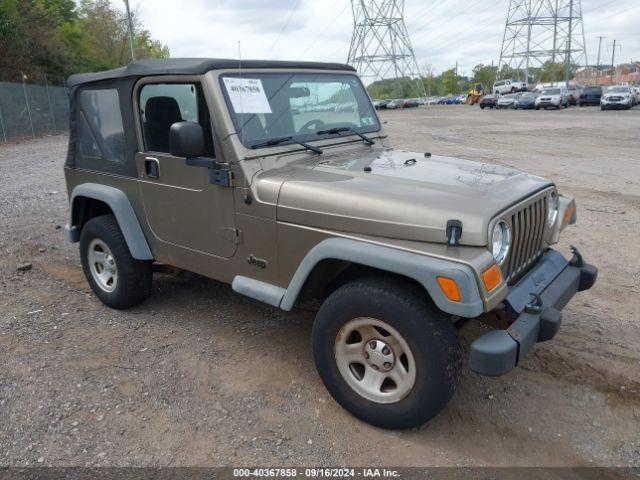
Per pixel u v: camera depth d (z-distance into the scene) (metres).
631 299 4.74
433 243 2.71
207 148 3.50
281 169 3.43
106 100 4.15
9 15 28.28
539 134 19.38
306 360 3.79
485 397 3.36
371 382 3.03
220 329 4.26
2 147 19.08
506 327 2.99
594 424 3.11
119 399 3.36
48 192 9.85
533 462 2.82
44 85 28.31
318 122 3.97
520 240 3.08
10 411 3.24
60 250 6.37
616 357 3.78
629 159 12.72
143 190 4.02
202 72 3.35
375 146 4.26
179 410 3.26
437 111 44.16
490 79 113.88
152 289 5.02
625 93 34.59
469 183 3.12
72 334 4.19
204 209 3.62
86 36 45.09
